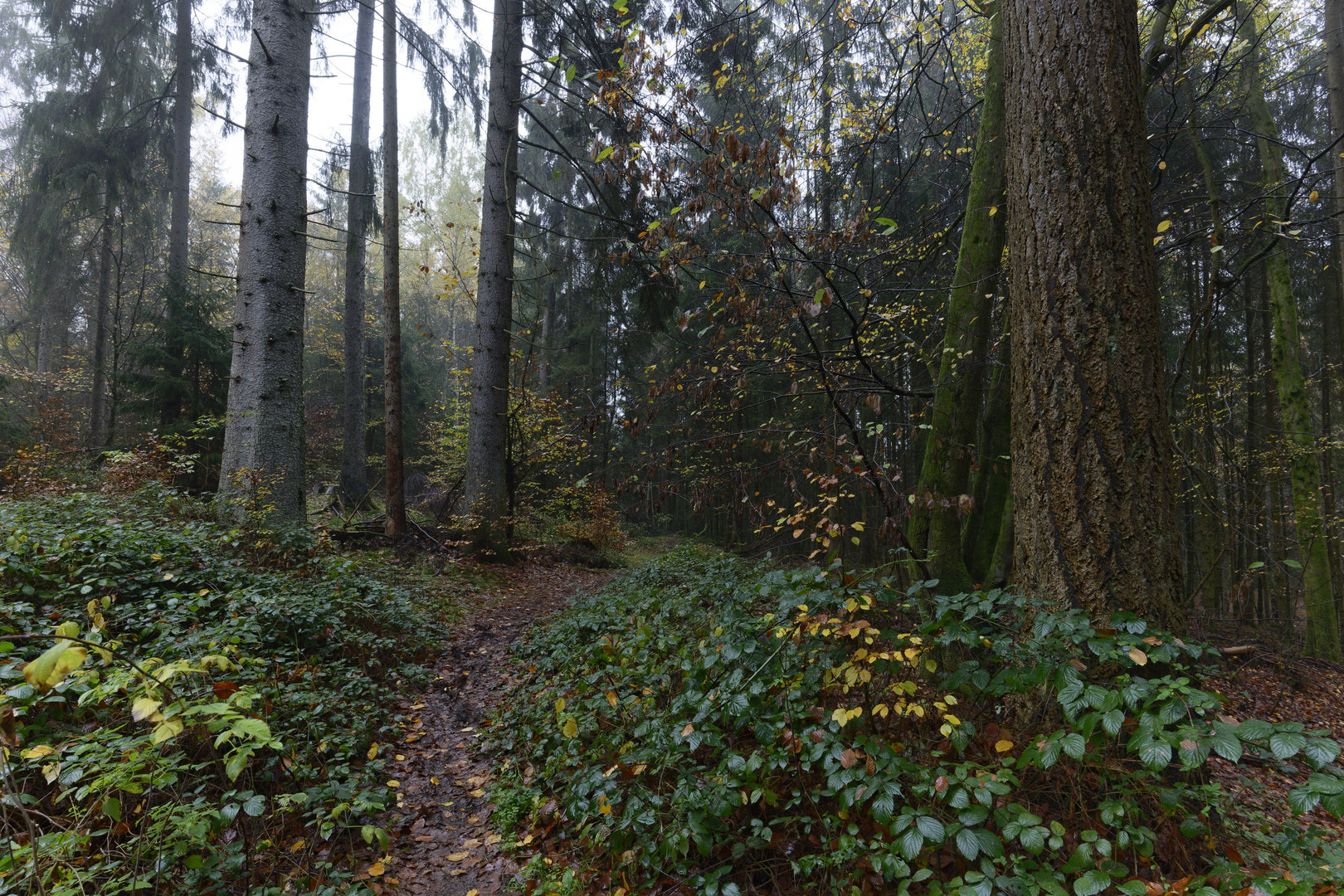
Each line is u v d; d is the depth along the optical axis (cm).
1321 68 1013
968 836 204
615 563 1497
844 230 468
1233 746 181
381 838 262
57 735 280
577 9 1059
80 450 1130
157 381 1283
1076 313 299
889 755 246
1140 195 300
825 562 371
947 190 1009
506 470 1253
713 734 291
